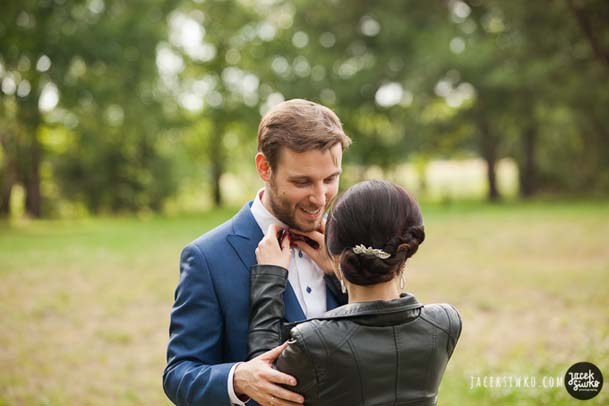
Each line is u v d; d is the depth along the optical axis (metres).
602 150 34.50
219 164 37.19
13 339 7.48
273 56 31.72
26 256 14.16
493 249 14.22
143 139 32.44
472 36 28.84
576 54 23.30
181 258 2.08
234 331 1.98
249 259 2.04
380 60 30.36
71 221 25.86
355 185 1.81
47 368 6.45
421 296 9.37
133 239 17.91
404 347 1.72
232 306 1.98
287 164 1.90
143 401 5.58
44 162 31.75
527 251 13.67
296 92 30.44
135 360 6.74
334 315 1.73
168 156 34.28
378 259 1.69
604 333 6.61
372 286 1.76
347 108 31.11
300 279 2.09
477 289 9.73
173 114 31.78
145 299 9.62
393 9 29.88
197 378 1.84
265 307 1.92
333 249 1.79
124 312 8.84
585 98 27.34
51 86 24.50
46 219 28.12
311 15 31.33
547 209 25.36
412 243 1.74
